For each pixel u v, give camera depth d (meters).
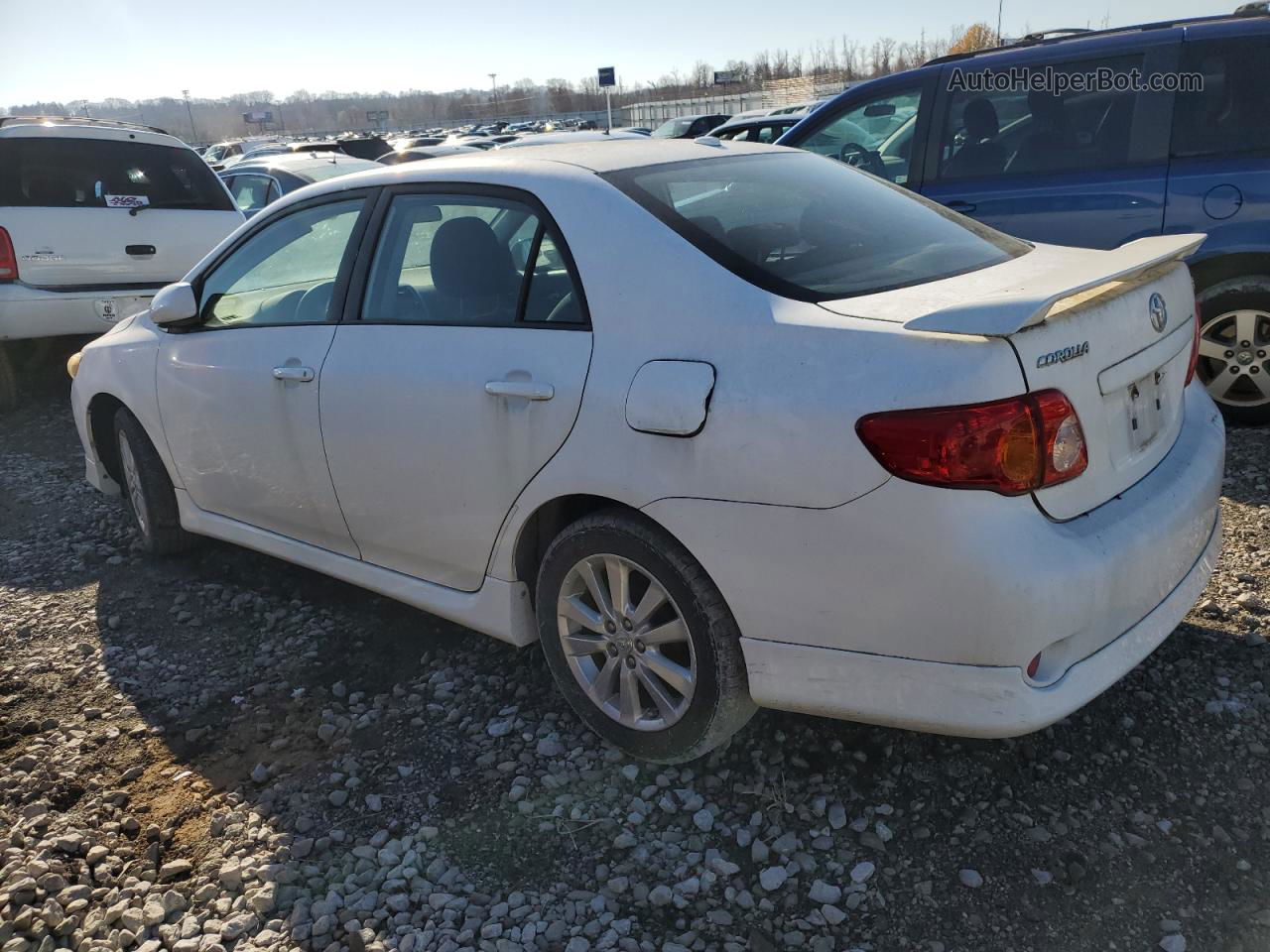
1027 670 2.14
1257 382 4.74
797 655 2.35
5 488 5.60
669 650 2.66
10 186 6.55
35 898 2.44
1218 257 4.66
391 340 3.07
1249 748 2.64
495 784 2.76
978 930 2.17
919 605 2.14
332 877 2.46
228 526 3.96
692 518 2.38
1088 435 2.21
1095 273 2.28
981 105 5.24
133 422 4.27
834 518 2.18
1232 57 4.58
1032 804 2.52
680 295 2.48
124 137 7.04
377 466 3.12
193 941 2.29
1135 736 2.73
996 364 2.05
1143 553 2.26
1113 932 2.14
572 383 2.59
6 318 6.53
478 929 2.26
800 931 2.21
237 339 3.62
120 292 6.92
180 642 3.71
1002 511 2.08
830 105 5.91
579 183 2.77
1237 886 2.22
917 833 2.46
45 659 3.61
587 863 2.45
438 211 3.09
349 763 2.89
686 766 2.77
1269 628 3.15
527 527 2.86
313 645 3.63
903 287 2.49
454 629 3.66
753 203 2.83
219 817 2.69
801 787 2.65
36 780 2.89
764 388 2.25
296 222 3.58
